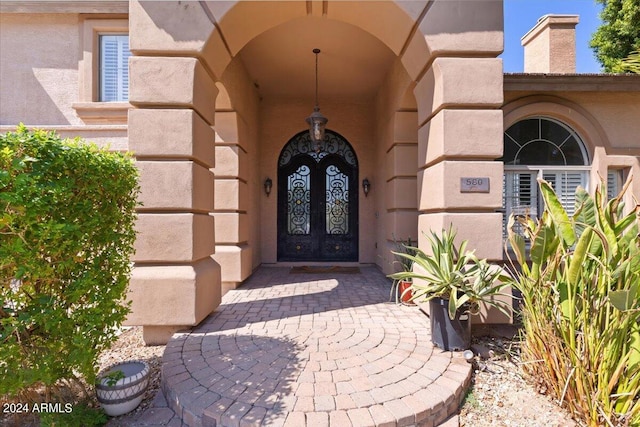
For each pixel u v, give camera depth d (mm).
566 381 2240
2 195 1888
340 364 2752
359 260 8031
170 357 2904
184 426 2295
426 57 3779
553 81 4930
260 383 2492
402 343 3162
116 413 2371
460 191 3568
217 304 4129
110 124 6051
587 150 5383
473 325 3529
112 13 5992
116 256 2637
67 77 6102
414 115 5711
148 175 3551
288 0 3693
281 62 6168
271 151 8039
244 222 6051
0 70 6066
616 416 2160
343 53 5840
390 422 2109
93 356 2398
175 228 3566
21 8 5930
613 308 2193
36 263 2070
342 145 8281
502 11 3611
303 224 8281
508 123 5129
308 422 2090
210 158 4066
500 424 2309
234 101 5574
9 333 2008
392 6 3689
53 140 2195
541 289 2574
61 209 2221
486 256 3568
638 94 5266
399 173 5777
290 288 5516
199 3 3611
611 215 2367
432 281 3064
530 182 5445
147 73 3568
